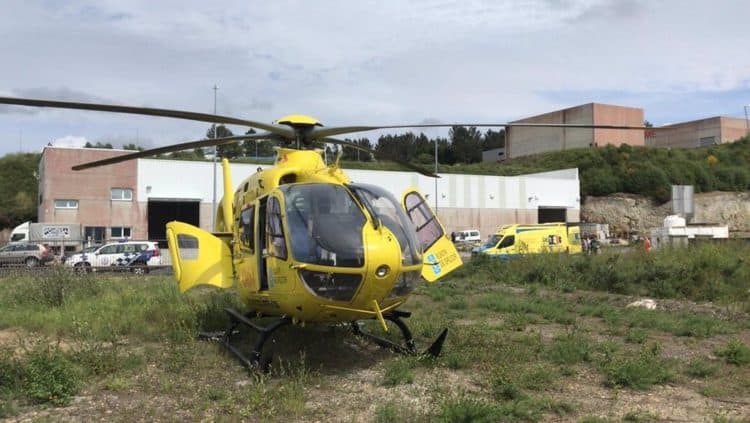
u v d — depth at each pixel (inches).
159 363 302.4
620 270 659.4
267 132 331.3
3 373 257.1
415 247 278.8
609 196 2650.1
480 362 302.8
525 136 3708.2
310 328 367.9
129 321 397.1
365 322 378.3
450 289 641.6
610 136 3304.6
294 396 238.2
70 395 246.1
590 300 558.9
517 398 238.7
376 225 262.4
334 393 252.1
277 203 276.4
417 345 337.1
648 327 422.3
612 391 259.4
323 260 251.4
